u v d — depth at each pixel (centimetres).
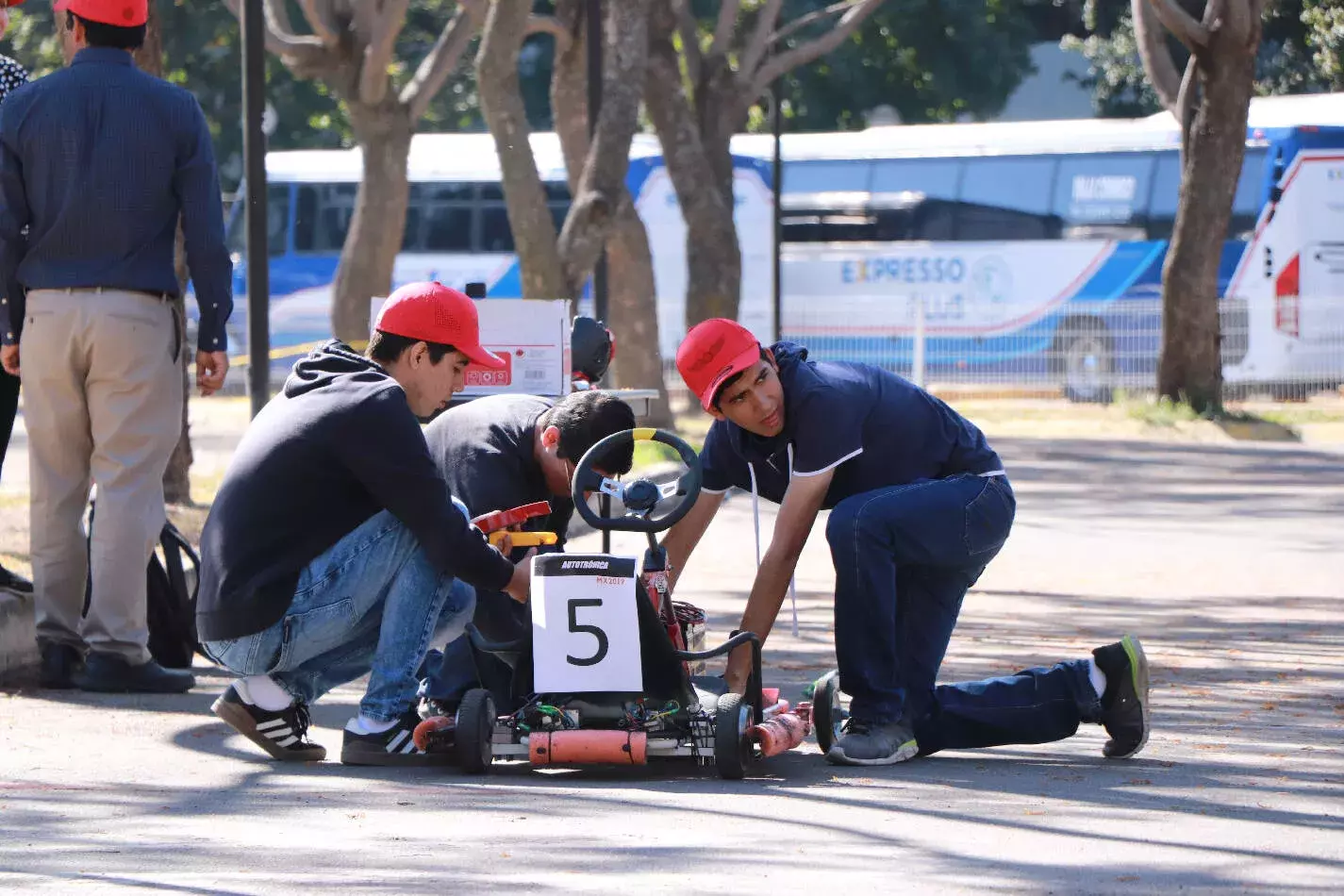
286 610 1453
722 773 1444
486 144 8944
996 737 1542
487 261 8869
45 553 1875
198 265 1825
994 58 11188
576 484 1441
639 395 2234
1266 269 7806
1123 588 2917
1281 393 7688
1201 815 1309
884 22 10894
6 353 1853
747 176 8600
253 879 1101
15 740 1598
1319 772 1489
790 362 1515
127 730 1659
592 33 4788
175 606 1972
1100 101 11575
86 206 1800
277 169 8819
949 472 1548
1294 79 9738
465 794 1382
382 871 1123
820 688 1552
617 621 1447
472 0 5009
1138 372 7881
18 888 1073
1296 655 2222
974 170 8350
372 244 5553
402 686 1502
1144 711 1540
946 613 1554
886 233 8444
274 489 1444
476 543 1451
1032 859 1165
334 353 1502
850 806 1337
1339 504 4322
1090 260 8150
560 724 1463
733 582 2984
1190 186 6588
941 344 8131
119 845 1197
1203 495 4528
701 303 5700
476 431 1570
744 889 1081
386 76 5444
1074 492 4612
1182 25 6431
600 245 4428
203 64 10575
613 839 1219
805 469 1490
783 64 6228
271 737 1505
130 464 1847
